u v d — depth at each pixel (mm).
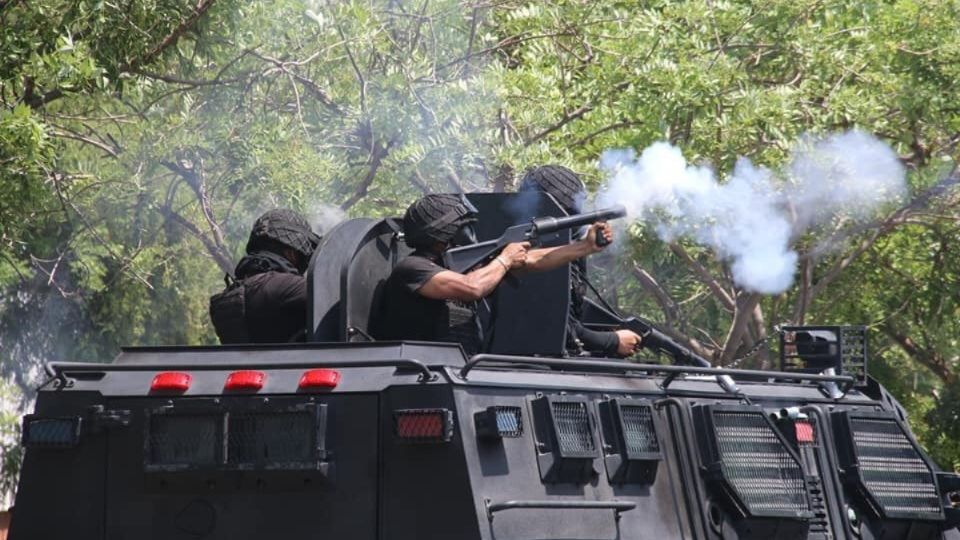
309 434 14969
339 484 14953
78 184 36469
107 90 31938
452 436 14656
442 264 17750
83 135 38844
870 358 49906
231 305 17812
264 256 18125
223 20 33094
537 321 19000
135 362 16000
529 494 15023
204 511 15320
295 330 17797
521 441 15156
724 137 36188
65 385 15891
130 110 37719
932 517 19391
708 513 16891
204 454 15227
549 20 37719
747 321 38594
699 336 45312
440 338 17562
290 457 14984
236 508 15242
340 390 15039
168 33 32719
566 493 15375
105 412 15562
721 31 39188
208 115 35406
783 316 45500
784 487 17453
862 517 19016
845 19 40312
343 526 14914
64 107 37594
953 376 48781
